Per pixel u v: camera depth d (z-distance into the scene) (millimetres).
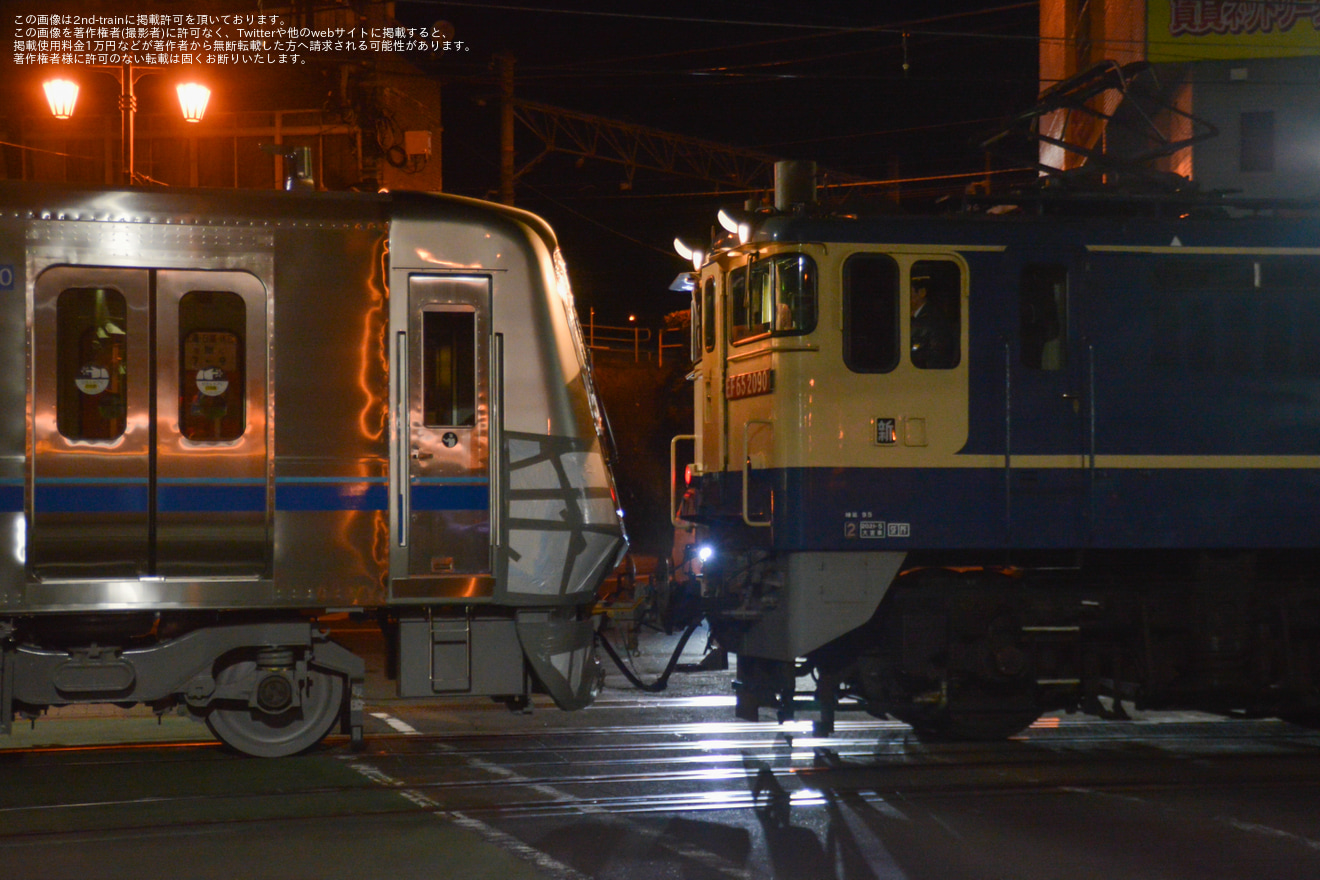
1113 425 33531
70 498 28516
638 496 134250
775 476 32625
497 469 30516
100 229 28984
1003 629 33875
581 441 31375
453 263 30719
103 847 22891
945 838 23828
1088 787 28172
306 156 33406
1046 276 33719
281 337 29703
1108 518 33312
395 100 105312
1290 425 34125
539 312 31172
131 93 64688
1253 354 34156
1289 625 35406
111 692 29125
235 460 29344
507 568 30484
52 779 28656
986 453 33000
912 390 32875
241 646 29969
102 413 28859
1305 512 34031
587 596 31297
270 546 29406
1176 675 35406
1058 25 105625
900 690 33812
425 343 30500
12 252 28516
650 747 32781
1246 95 84312
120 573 28766
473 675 30781
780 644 32594
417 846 23062
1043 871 21734
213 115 101000
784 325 32656
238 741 30906
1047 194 34969
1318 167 83312
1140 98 83125
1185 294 34031
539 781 28500
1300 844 23422
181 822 24734
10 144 98062
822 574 32438
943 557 33938
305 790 27547
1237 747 33594
